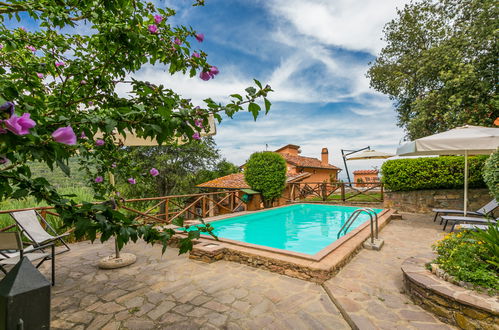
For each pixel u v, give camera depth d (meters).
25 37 2.15
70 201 1.15
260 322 2.41
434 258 3.20
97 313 2.57
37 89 2.03
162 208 13.48
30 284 0.80
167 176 14.66
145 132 1.26
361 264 3.82
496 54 9.65
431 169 8.12
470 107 9.76
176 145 1.98
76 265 3.96
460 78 9.35
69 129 0.86
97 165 2.47
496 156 4.66
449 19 12.27
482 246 2.75
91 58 2.23
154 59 1.95
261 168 9.74
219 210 13.19
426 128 11.56
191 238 1.36
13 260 3.09
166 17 1.95
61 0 1.66
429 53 11.23
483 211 5.80
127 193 12.78
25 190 1.09
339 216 9.21
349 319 2.39
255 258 3.88
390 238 5.29
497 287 2.22
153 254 4.52
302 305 2.73
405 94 13.61
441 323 2.29
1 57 2.02
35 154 0.83
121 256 4.14
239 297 2.90
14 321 0.76
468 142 4.79
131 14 1.75
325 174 24.05
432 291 2.42
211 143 17.06
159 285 3.23
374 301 2.69
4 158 1.03
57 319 2.47
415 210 8.55
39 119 1.13
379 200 10.54
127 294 2.99
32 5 1.61
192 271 3.71
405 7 13.62
